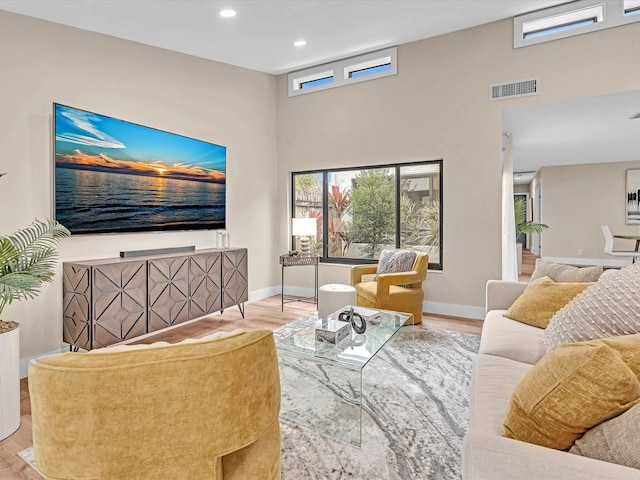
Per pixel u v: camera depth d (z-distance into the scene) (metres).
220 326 4.05
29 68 2.89
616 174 8.56
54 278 3.00
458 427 2.09
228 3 3.23
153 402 0.86
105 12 3.06
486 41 4.11
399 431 2.05
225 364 0.93
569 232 8.98
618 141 5.88
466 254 4.34
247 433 1.00
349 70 5.12
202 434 0.92
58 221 2.99
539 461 0.87
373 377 2.73
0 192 2.72
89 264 2.90
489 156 4.17
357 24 3.87
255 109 5.20
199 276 3.81
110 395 0.84
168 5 3.13
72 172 3.07
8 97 2.77
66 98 3.12
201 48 4.10
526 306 2.48
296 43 4.22
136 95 3.69
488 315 2.75
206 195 4.38
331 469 1.75
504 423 1.17
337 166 5.13
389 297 3.90
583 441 0.97
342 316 2.79
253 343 1.00
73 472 0.87
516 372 1.75
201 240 4.41
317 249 5.52
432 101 4.45
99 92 3.37
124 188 3.47
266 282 5.48
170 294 3.49
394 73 4.65
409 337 3.62
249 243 5.14
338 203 5.34
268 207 5.47
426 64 4.46
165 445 0.89
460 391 2.51
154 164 3.75
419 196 4.74
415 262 4.16
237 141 4.91
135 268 3.17
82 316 2.89
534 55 3.89
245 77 5.04
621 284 1.67
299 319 4.32
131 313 3.13
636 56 3.48
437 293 4.54
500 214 4.14
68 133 3.05
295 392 2.50
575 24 3.89
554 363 1.04
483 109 4.17
